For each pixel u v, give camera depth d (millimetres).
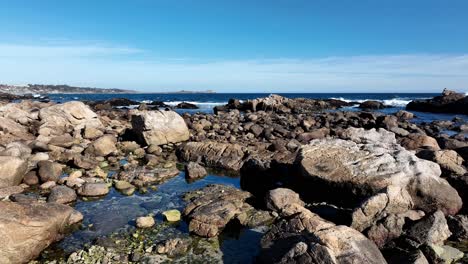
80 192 13508
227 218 10898
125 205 12711
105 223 11164
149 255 9258
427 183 11203
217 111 52812
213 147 19078
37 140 19234
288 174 14555
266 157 17328
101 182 14672
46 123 24641
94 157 18906
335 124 35531
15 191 12859
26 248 8664
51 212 9805
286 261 7750
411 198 10586
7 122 22766
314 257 7430
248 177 15531
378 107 65812
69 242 9891
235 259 9188
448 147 20047
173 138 23141
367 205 9891
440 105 57250
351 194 11820
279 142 21125
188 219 11297
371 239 9406
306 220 8844
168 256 9250
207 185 14461
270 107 57406
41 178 14250
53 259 8992
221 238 10297
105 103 64500
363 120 36469
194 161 18844
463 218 10062
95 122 27312
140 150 20641
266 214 11609
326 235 7891
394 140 17578
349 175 11945
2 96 88188
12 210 8922
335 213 11289
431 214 9523
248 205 12273
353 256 7457
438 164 13148
